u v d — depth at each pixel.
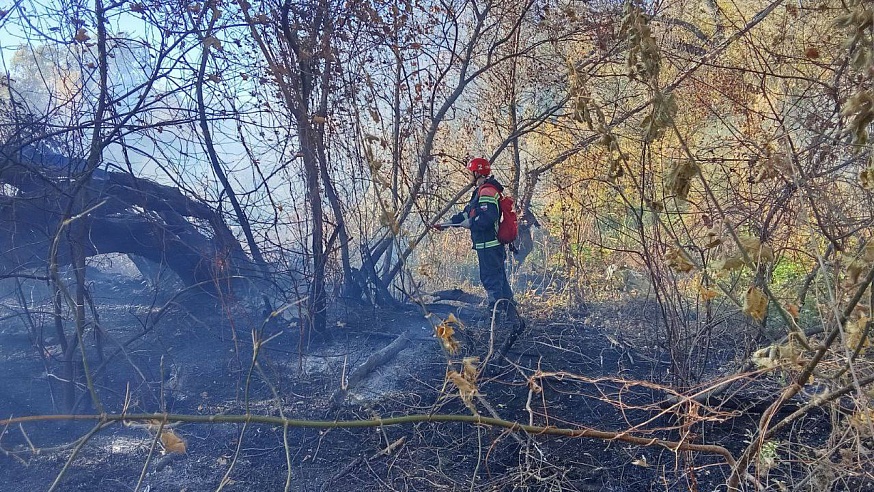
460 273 9.62
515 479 3.84
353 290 7.25
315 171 5.93
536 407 4.75
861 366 3.13
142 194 5.41
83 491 3.85
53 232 4.77
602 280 6.72
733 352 4.87
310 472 4.08
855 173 3.59
